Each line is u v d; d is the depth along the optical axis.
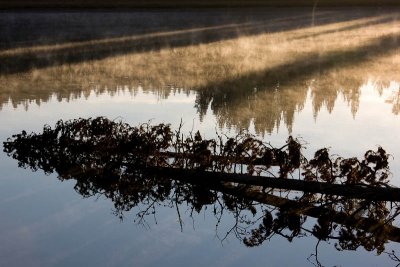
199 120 30.36
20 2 118.00
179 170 18.08
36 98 37.69
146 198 16.58
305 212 15.29
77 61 56.56
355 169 15.69
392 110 32.38
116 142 19.38
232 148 17.95
